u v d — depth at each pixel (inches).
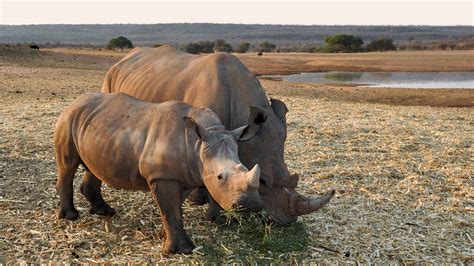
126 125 249.8
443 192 337.7
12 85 818.8
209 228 274.2
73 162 272.4
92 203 287.1
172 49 334.0
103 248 250.8
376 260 247.9
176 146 235.9
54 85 848.9
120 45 3582.7
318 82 1470.2
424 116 613.0
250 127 230.5
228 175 215.8
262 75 1766.7
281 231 254.5
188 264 237.0
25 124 481.4
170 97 285.4
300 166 379.6
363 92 1055.6
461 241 269.3
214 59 278.8
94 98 270.8
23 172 352.5
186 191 247.0
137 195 317.7
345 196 323.9
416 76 1761.8
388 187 342.3
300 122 525.0
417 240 268.2
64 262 236.4
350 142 449.1
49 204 301.1
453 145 451.2
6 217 281.1
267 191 239.8
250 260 240.1
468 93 1078.4
